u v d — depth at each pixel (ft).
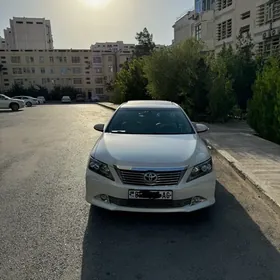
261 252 9.55
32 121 52.29
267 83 28.96
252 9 75.46
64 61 233.55
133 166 10.78
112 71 240.12
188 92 46.60
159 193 10.68
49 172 18.72
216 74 44.24
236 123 42.14
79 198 14.10
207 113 44.88
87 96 241.76
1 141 30.89
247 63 51.47
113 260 9.11
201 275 8.41
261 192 14.21
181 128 15.03
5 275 8.35
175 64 50.08
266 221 11.73
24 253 9.44
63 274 8.41
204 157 11.71
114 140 13.17
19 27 288.71
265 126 29.17
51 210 12.72
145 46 157.48
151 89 55.88
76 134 35.60
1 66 220.43
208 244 10.05
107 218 11.91
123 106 17.28
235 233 10.78
